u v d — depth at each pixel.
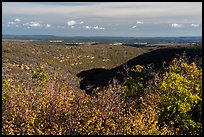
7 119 13.39
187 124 15.16
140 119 13.66
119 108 14.83
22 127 13.26
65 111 14.40
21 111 13.91
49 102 15.12
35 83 19.12
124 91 17.39
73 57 97.50
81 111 14.36
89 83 45.72
